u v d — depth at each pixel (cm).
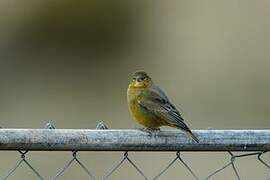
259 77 1700
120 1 2008
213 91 1661
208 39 1809
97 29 1873
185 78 1738
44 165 1196
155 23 1906
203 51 1795
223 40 1798
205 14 1842
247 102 1616
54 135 576
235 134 595
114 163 1220
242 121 1551
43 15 1856
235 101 1625
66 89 1697
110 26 1919
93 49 1828
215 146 595
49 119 1516
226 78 1717
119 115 1564
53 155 1205
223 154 1199
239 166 1184
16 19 1836
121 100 1653
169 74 1767
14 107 1571
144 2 1945
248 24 1788
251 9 1795
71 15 1859
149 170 1209
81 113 1573
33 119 1516
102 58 1842
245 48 1759
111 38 1900
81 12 1884
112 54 1867
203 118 1539
